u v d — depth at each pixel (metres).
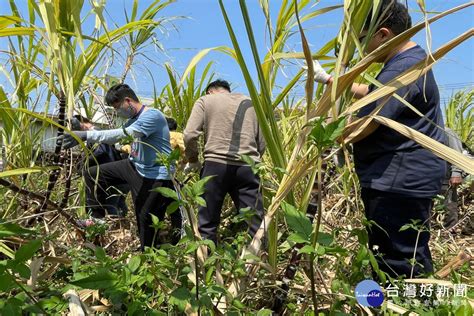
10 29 1.83
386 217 1.88
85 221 2.49
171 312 1.35
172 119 3.56
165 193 1.19
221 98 2.83
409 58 1.80
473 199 4.75
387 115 1.79
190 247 1.20
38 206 2.11
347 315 1.29
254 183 2.76
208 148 2.78
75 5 1.76
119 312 1.39
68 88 1.87
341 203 3.05
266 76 1.95
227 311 1.30
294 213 1.09
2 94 2.00
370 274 1.92
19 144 2.12
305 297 1.64
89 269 1.45
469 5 1.38
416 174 1.83
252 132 2.82
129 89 2.84
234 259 1.42
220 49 2.13
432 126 1.88
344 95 1.70
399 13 1.81
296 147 1.59
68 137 2.18
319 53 2.08
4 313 0.96
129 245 3.00
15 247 1.84
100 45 2.17
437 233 3.48
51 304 1.19
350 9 1.55
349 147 2.22
